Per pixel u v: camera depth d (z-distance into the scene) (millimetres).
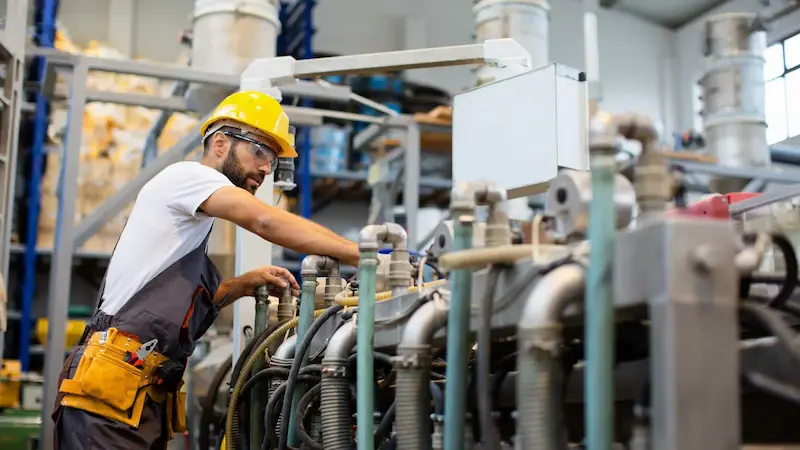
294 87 4074
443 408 1243
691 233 794
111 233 5594
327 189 6672
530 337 910
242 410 2002
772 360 926
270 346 1934
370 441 1233
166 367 1859
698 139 6113
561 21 8188
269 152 2047
